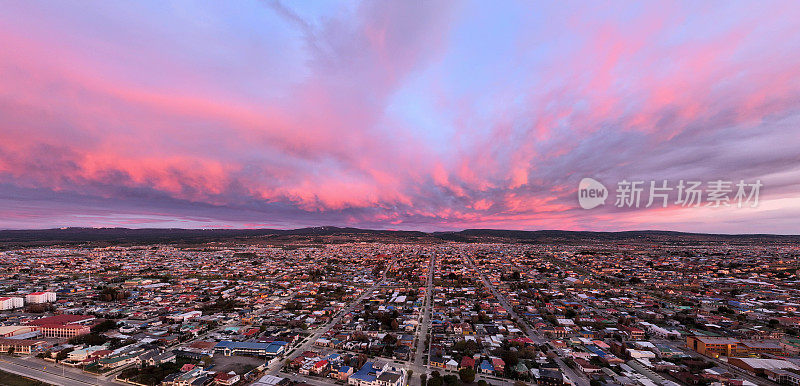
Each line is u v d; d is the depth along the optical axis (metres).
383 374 149.25
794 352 181.00
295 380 151.12
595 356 175.62
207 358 166.38
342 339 198.62
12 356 171.50
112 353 167.88
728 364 170.25
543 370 156.75
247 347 178.50
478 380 153.88
